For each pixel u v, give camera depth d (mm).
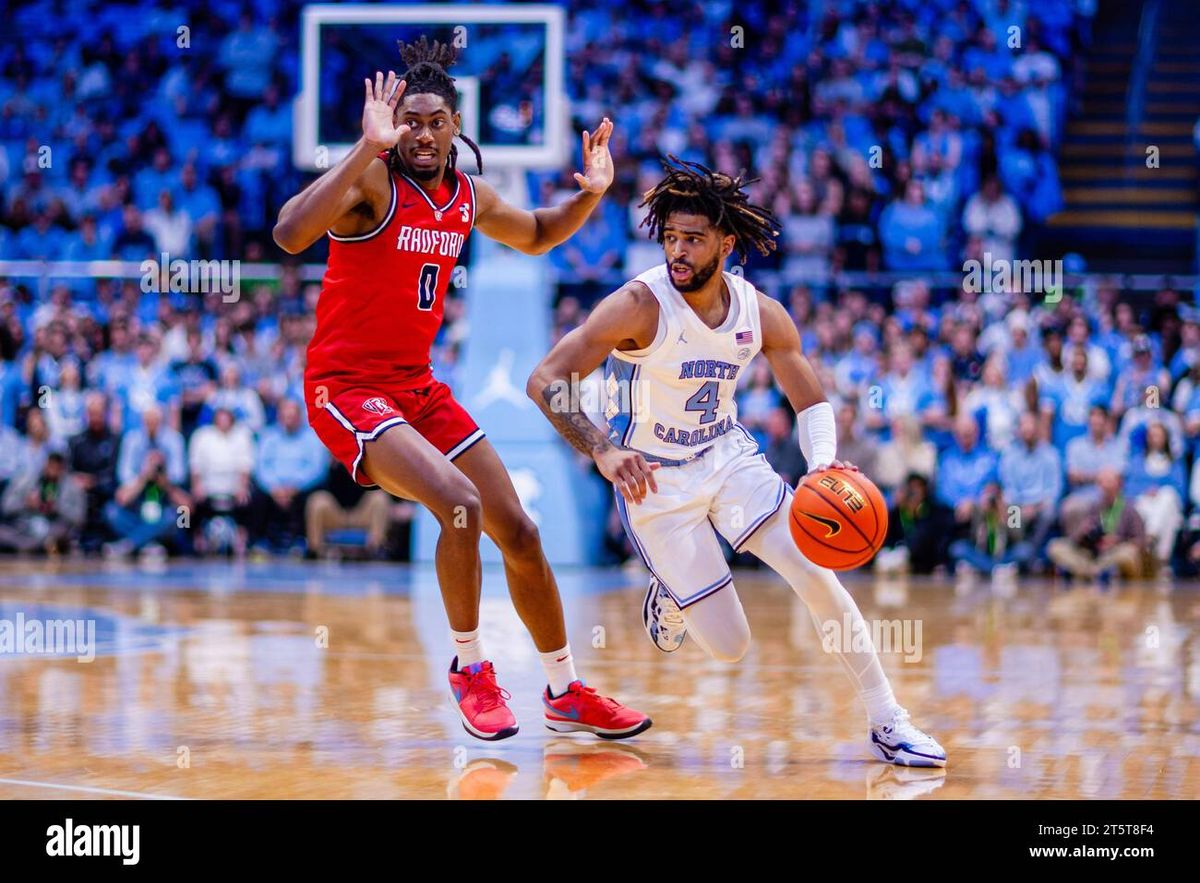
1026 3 13289
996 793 2781
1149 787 2846
